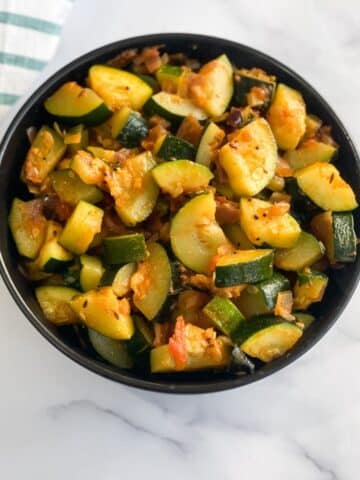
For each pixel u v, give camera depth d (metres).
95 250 0.30
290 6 0.35
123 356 0.29
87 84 0.31
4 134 0.31
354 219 0.30
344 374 0.33
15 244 0.30
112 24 0.35
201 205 0.29
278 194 0.30
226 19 0.35
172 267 0.29
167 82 0.31
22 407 0.32
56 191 0.30
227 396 0.33
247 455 0.32
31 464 0.32
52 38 0.33
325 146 0.31
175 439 0.32
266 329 0.28
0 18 0.32
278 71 0.32
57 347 0.28
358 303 0.33
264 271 0.29
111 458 0.32
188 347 0.28
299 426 0.33
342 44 0.35
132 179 0.29
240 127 0.30
